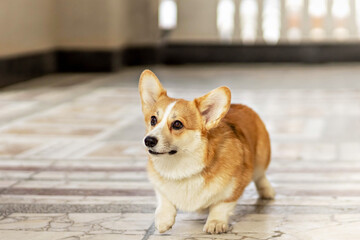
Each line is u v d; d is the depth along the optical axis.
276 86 11.35
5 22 10.88
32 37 12.38
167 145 3.26
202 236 3.54
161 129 3.29
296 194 4.49
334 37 15.79
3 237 3.54
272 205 4.20
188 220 3.85
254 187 4.66
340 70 14.18
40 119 7.95
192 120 3.35
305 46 15.71
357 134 6.88
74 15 13.81
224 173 3.47
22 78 11.90
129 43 15.65
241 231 3.63
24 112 8.52
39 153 5.97
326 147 6.21
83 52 13.91
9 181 4.91
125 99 9.73
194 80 12.45
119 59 14.48
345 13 15.67
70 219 3.90
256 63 15.91
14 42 11.41
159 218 3.50
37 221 3.86
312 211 4.05
